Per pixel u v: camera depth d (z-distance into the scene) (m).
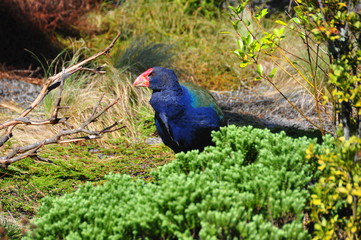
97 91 12.23
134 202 5.38
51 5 17.61
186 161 6.22
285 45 14.40
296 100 13.06
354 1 6.31
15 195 8.28
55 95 11.75
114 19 18.56
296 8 6.69
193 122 8.04
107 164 9.60
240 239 5.05
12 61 15.12
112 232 5.18
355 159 5.44
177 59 15.62
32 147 7.86
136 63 13.90
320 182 5.65
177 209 5.12
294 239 4.98
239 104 13.43
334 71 5.67
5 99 12.43
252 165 5.84
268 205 5.35
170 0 19.12
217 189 5.24
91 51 16.28
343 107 6.15
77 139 7.75
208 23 17.83
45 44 16.17
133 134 11.16
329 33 5.80
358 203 5.53
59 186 8.64
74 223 5.22
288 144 6.11
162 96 7.96
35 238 5.36
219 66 15.62
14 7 16.14
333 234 5.51
